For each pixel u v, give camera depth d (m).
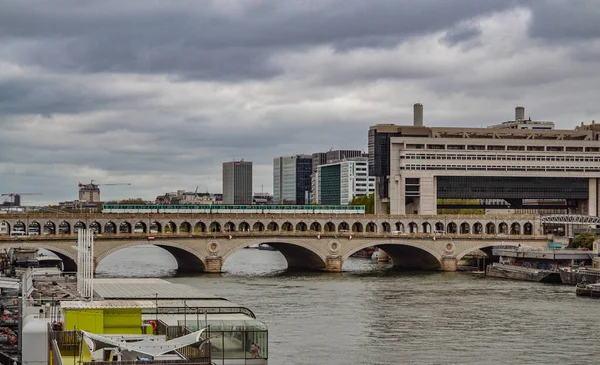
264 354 102.00
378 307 190.12
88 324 93.81
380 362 130.25
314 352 136.88
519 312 183.88
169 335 91.88
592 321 171.12
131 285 143.75
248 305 191.00
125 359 75.12
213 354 100.50
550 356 136.12
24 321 97.81
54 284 142.62
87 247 134.25
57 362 77.06
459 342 147.25
